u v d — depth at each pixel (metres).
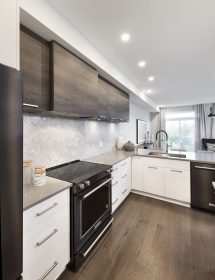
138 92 3.83
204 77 3.19
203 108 6.44
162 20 1.57
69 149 2.20
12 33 0.98
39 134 1.75
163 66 2.65
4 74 0.69
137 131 5.29
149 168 2.96
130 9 1.43
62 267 1.34
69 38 1.59
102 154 3.03
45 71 1.47
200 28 1.70
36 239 1.10
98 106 2.37
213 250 1.71
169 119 7.22
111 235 1.94
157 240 1.86
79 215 1.47
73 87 1.73
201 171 2.50
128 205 2.71
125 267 1.50
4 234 0.71
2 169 0.69
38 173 1.36
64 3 1.36
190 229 2.07
